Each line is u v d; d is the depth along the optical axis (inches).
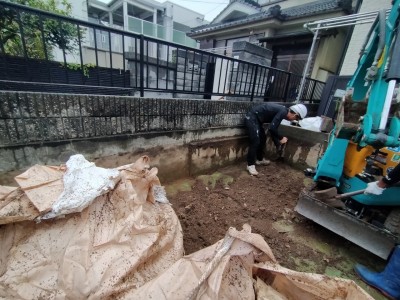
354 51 221.9
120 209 50.1
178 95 148.4
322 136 142.4
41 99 67.6
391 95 56.5
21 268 40.4
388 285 63.6
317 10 268.4
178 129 110.2
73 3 272.8
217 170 140.1
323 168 82.3
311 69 276.7
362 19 145.7
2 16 94.6
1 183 67.0
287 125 162.9
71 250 42.2
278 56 318.7
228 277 42.5
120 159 91.8
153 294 38.1
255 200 109.9
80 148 79.6
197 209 96.2
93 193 47.1
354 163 79.4
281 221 97.0
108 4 567.5
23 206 43.4
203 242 77.8
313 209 84.4
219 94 128.4
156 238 49.5
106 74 114.0
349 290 42.2
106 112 82.6
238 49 191.3
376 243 68.9
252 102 149.2
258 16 334.3
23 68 86.9
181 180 121.1
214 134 130.3
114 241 45.2
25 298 37.8
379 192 64.9
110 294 39.4
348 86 78.9
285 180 136.8
